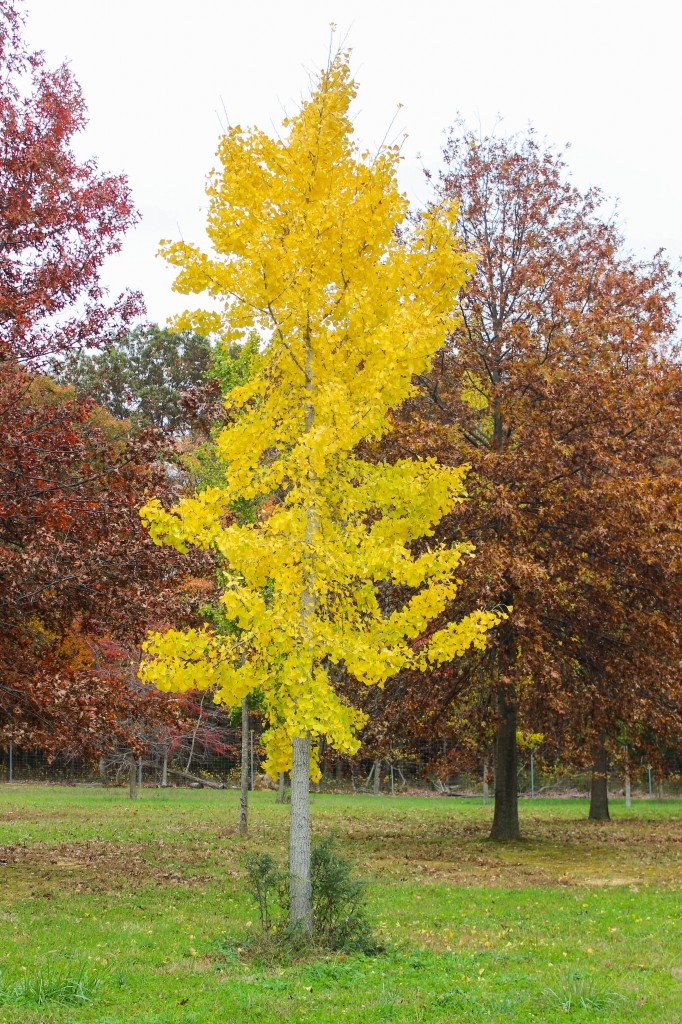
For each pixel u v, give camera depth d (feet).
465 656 51.03
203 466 51.01
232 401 25.45
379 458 48.93
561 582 48.29
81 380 128.36
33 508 35.81
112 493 37.27
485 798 91.97
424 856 46.14
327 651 23.22
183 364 140.97
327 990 19.63
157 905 30.78
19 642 38.73
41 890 33.35
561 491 48.60
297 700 23.18
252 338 29.32
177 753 102.89
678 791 112.98
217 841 48.93
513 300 57.72
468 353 54.90
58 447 37.40
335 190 26.22
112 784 108.17
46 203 41.39
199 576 40.65
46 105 43.27
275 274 25.31
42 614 38.11
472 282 55.67
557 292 54.44
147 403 128.47
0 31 42.11
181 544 23.97
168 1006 18.38
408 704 49.93
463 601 46.88
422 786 120.06
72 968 21.08
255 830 54.03
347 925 24.44
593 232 61.00
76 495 37.47
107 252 43.19
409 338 23.80
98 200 42.96
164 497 38.58
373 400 23.91
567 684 50.26
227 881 36.27
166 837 49.98
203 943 24.85
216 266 25.43
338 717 22.82
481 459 47.65
